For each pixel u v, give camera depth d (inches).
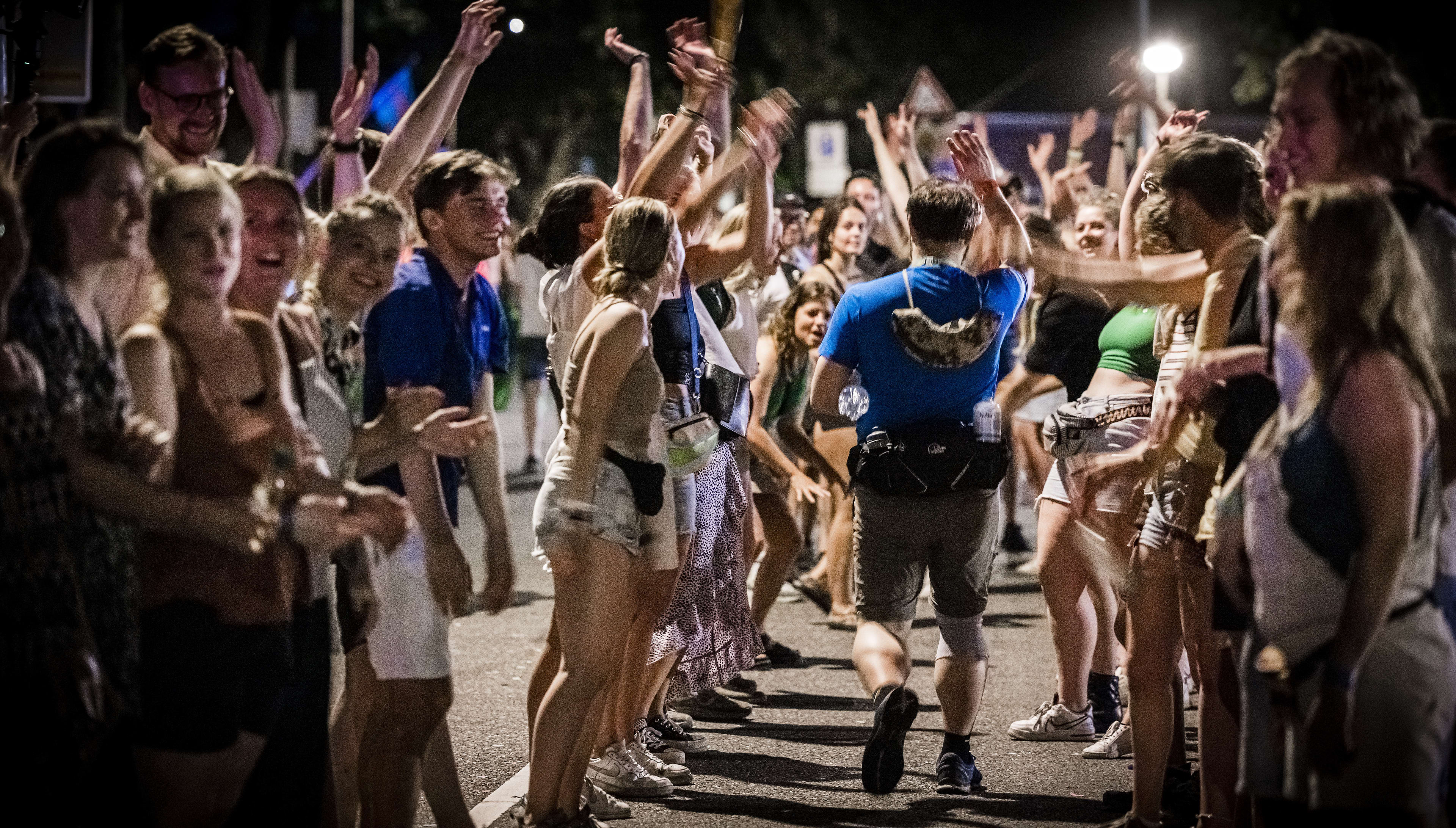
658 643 398.6
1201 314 302.0
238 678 246.7
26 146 367.2
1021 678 498.9
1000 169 700.0
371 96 390.9
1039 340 420.8
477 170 305.4
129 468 231.5
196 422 243.9
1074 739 423.8
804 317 494.9
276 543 249.6
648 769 381.7
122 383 234.1
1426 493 227.5
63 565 225.1
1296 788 231.1
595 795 354.9
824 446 578.9
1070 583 414.3
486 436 308.5
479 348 310.3
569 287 362.0
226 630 244.8
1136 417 378.6
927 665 526.3
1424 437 224.1
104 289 248.2
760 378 494.0
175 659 242.7
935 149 847.7
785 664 529.0
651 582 350.0
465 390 305.7
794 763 405.1
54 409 224.1
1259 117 1363.2
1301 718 229.9
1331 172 253.1
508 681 489.4
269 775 264.5
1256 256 289.0
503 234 310.3
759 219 397.1
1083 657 421.7
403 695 287.0
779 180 2297.0
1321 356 226.5
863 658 362.3
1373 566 221.5
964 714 373.4
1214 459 311.3
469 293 313.7
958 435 358.0
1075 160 663.8
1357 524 226.2
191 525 234.7
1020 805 363.6
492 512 312.3
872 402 364.2
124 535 237.8
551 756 320.8
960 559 364.2
